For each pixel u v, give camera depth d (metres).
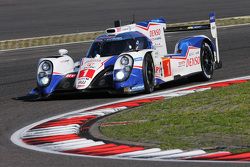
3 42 84.69
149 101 42.78
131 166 25.25
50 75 46.22
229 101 38.75
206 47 51.91
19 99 48.00
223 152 27.27
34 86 54.00
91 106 42.84
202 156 26.73
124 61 44.41
